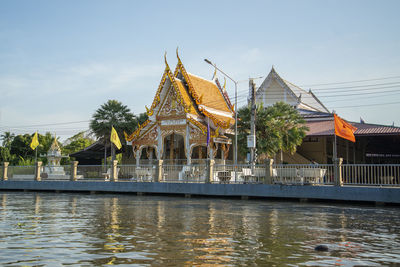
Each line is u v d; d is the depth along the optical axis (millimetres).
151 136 38594
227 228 12547
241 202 22406
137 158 39156
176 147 41250
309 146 43562
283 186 23125
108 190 29797
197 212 17250
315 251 9172
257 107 35938
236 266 7789
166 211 17672
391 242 10375
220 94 43500
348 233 11766
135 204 21312
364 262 8188
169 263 7984
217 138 35219
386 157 58156
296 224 13562
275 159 41125
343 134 26578
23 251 9094
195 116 36656
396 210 18203
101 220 14500
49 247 9523
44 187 32938
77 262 8086
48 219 14836
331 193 21578
